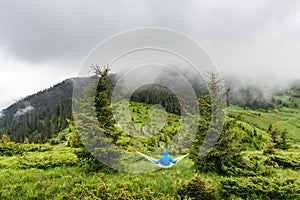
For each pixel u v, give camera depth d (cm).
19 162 1474
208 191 974
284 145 3253
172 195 1027
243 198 1031
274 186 1047
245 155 1636
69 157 1519
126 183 1055
